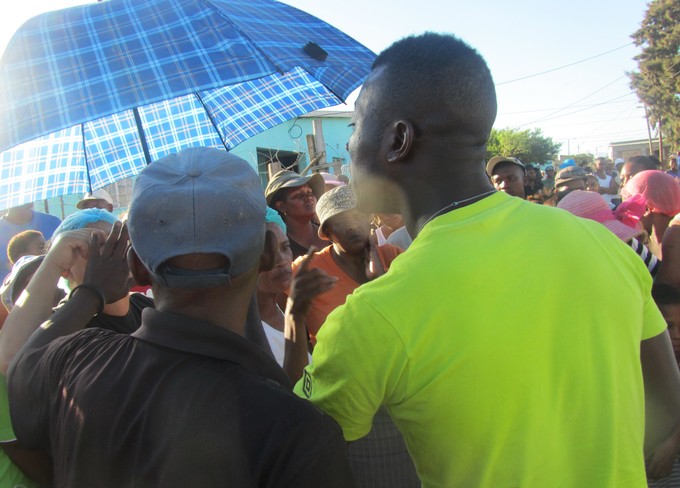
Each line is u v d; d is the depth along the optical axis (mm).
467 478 1075
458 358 1032
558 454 1067
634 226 3729
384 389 1083
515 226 1135
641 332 1230
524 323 1053
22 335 1493
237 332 1153
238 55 1727
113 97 1649
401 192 1218
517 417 1042
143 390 1041
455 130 1132
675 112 41188
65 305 1415
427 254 1094
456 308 1040
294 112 2807
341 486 1005
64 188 2895
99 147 3008
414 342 1041
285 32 1945
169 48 1753
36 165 2814
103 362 1123
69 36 1817
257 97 2904
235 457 967
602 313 1108
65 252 1623
